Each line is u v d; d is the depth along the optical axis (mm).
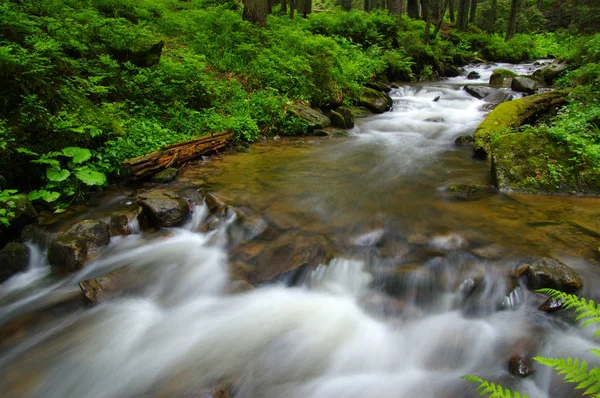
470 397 3072
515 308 3840
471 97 13633
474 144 8508
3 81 5855
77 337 3791
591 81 11227
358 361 3506
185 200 5945
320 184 6820
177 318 4090
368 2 31172
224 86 10266
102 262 4805
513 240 4730
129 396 3180
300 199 6121
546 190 6250
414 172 7508
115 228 5289
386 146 9484
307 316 4031
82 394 3234
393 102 13633
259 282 4488
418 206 5855
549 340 3430
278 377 3350
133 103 8102
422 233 4988
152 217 5531
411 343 3670
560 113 9117
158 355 3596
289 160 8273
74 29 8695
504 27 37312
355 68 13648
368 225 5234
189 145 7738
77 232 4930
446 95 14102
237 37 12555
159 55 9617
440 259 4438
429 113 12273
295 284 4461
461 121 11297
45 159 5637
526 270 4023
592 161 6363
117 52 8930
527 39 26453
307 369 3432
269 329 3877
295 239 4953
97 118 6789
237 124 9234
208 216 5801
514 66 21641
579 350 3303
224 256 4930
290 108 10562
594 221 5223
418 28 23344
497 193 6316
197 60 9883
